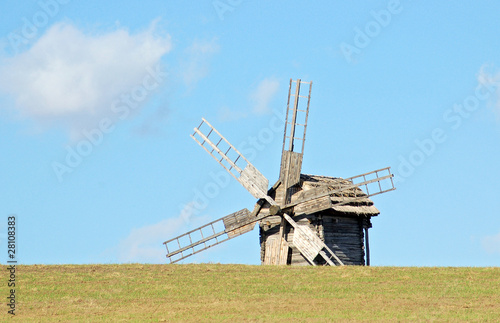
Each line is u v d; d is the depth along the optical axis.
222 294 132.62
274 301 127.00
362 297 130.00
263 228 176.50
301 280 144.88
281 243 173.25
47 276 145.75
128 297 130.12
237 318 113.38
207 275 149.38
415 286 138.12
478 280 143.00
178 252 177.75
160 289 136.25
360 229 176.62
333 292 134.25
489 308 120.69
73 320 112.81
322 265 164.88
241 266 160.38
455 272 150.50
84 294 132.12
